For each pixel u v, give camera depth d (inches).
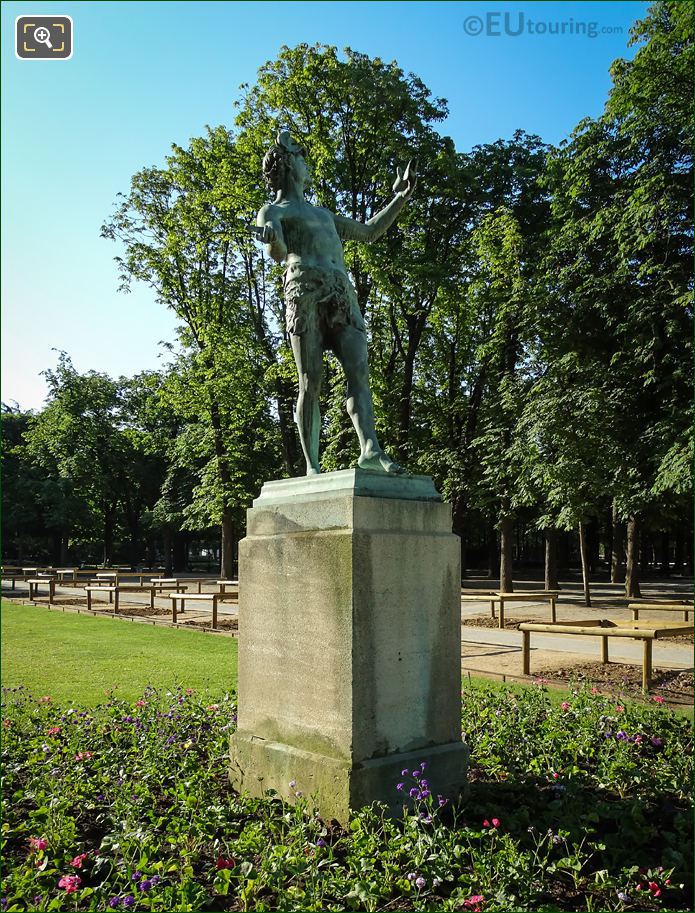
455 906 131.4
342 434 844.6
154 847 155.2
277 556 193.0
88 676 374.9
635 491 698.8
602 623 410.6
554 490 714.2
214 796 187.9
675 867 149.9
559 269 801.6
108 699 310.8
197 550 2591.0
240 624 204.7
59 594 1054.4
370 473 183.2
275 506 197.6
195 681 360.5
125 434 1772.9
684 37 685.9
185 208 1009.5
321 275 207.6
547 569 1047.6
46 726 258.2
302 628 183.9
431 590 187.0
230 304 1047.0
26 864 153.2
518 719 256.4
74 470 1727.4
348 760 168.9
